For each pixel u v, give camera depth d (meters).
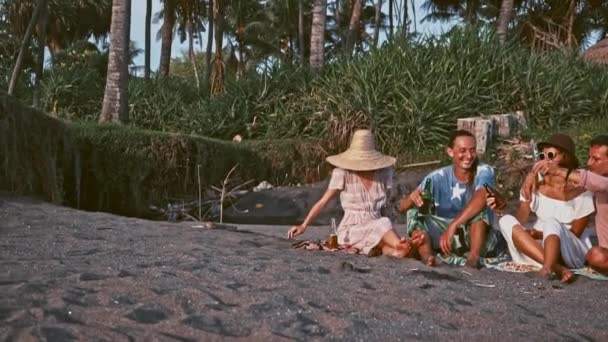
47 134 10.12
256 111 16.38
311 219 5.64
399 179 12.41
